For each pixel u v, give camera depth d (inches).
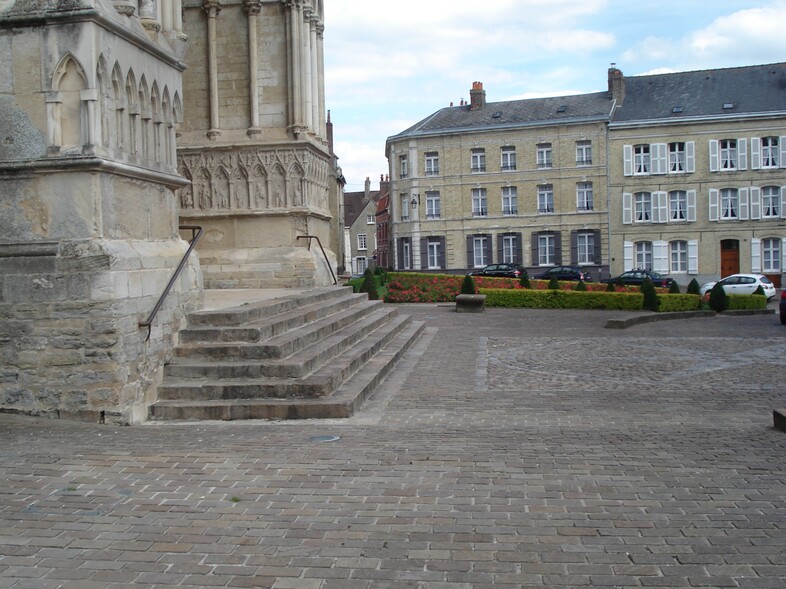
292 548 201.3
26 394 352.8
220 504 235.0
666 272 2075.5
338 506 232.4
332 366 434.0
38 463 279.6
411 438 322.0
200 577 185.0
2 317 353.1
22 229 352.8
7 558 196.5
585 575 183.5
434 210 2231.8
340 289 701.3
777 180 1991.9
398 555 196.1
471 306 1093.8
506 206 2172.7
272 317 481.7
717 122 2011.6
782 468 269.9
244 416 366.9
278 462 281.6
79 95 347.9
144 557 196.7
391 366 533.3
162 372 391.5
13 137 350.9
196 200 757.9
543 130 2126.0
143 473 267.4
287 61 753.0
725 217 2031.3
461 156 2191.2
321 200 819.4
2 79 350.0
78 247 348.2
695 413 385.4
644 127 2062.0
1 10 345.4
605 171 2090.3
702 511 225.1
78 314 348.2
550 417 373.4
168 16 469.4
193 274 439.8
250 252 753.0
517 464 277.3
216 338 416.5
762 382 485.1
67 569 189.9
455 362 574.6
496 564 190.2
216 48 756.0
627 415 379.2
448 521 219.1
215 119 753.6
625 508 228.4
